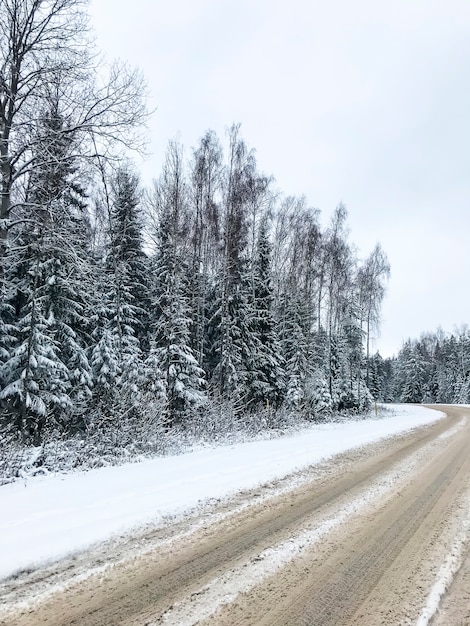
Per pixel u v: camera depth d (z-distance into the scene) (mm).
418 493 6926
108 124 10484
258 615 3158
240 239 21734
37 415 11820
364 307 35875
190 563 4074
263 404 21984
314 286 30984
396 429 18312
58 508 5617
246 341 21812
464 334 75062
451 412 33188
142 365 15547
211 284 23703
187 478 7543
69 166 10805
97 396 14148
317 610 3242
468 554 4379
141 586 3594
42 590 3518
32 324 11656
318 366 30750
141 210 20125
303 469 8820
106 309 16281
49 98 10016
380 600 3410
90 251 17016
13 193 11219
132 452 10414
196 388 17531
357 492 6938
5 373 11703
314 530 5051
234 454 10508
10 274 13438
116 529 4883
